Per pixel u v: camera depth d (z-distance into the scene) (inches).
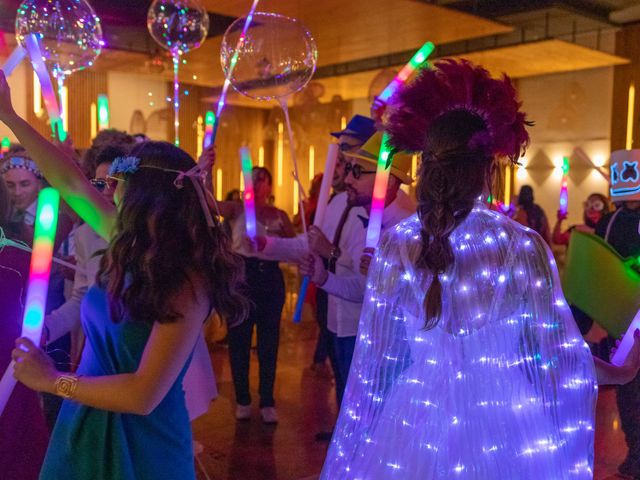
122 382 54.4
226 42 112.9
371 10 298.7
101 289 60.5
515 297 58.2
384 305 61.3
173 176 59.1
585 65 432.5
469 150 57.9
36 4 105.3
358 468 60.7
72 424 58.9
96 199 71.7
